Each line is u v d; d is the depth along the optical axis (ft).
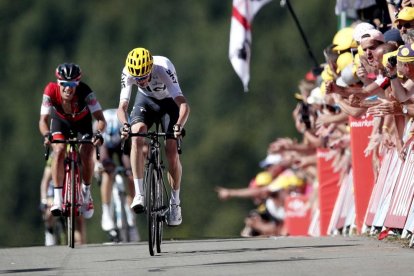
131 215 136.15
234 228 385.29
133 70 90.99
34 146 467.52
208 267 80.59
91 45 488.85
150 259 88.33
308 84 130.93
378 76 98.73
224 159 411.95
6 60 502.79
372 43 97.91
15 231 439.63
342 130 121.29
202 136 425.28
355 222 113.09
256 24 433.48
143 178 93.09
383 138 100.58
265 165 174.19
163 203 93.61
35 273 82.38
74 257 93.56
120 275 78.18
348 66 105.09
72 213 105.91
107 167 134.82
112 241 135.03
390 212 97.81
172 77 94.02
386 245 90.89
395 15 101.35
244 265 80.89
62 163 108.68
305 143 142.61
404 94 91.40
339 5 119.44
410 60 87.15
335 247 91.20
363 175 109.50
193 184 403.75
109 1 499.10
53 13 505.25
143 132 93.20
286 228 157.07
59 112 110.01
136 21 486.79
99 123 108.47
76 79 107.24
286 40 420.36
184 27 474.90
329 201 127.34
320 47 410.93
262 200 172.65
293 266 79.00
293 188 166.91
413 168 93.04
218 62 444.96
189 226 391.65
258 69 428.56
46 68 496.23
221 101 432.66
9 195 446.19
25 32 503.20
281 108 421.18
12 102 487.61
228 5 473.67
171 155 93.35
